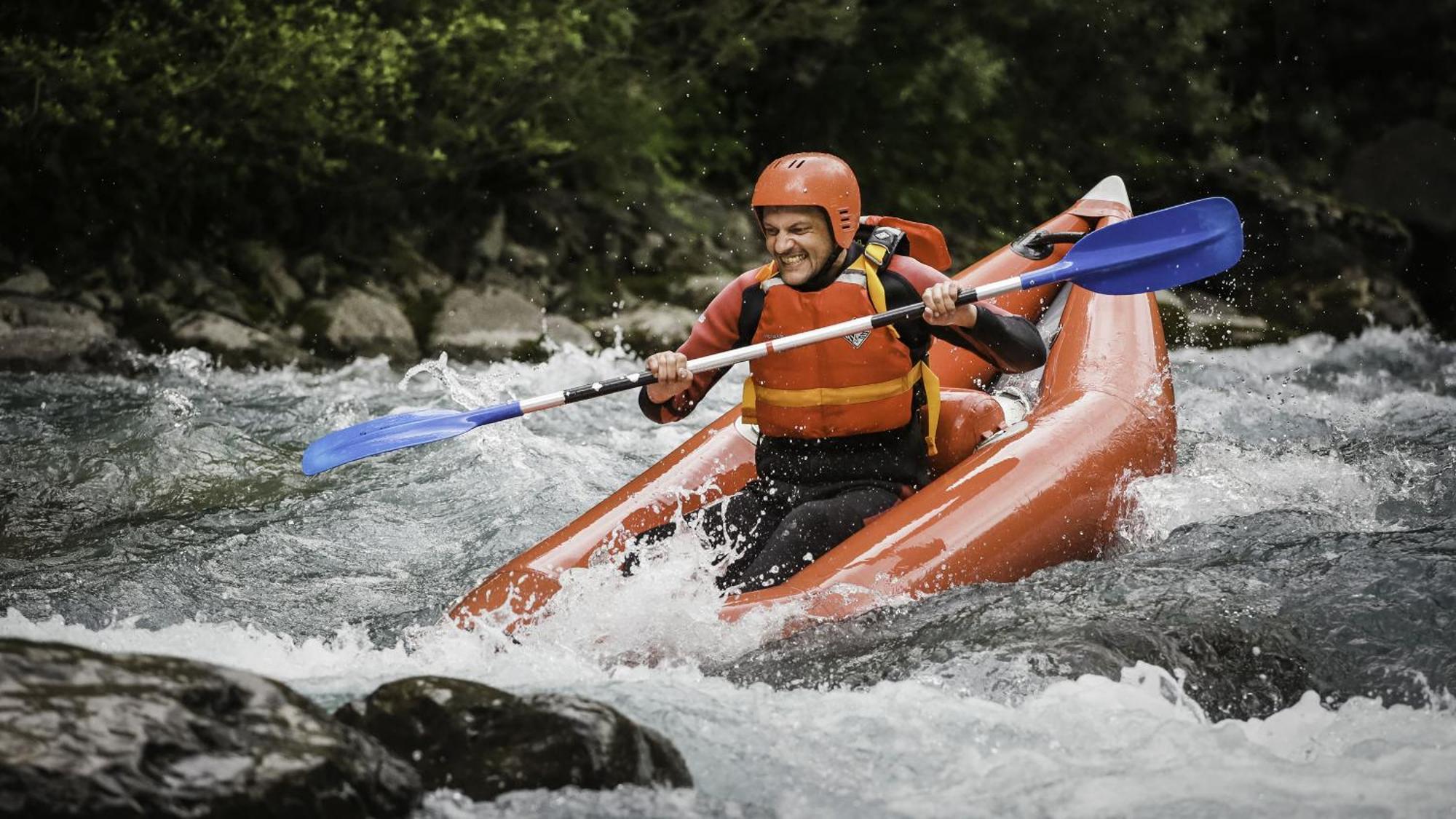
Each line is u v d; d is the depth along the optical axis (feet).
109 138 78.33
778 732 26.66
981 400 39.65
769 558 34.35
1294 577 35.17
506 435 56.70
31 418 58.59
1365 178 116.06
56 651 20.63
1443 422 62.69
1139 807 23.58
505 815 21.80
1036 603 33.09
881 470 36.42
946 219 110.22
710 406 67.92
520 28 86.48
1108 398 41.96
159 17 79.46
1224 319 100.42
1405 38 117.91
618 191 97.30
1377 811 23.38
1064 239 44.09
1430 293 112.78
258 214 84.74
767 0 99.35
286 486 50.72
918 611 32.73
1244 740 26.32
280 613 38.14
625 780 22.89
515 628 33.55
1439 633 32.32
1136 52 113.60
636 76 96.58
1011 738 26.40
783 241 35.17
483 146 89.71
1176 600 33.40
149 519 46.60
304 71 78.89
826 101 106.93
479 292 84.94
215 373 72.54
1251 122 118.83
